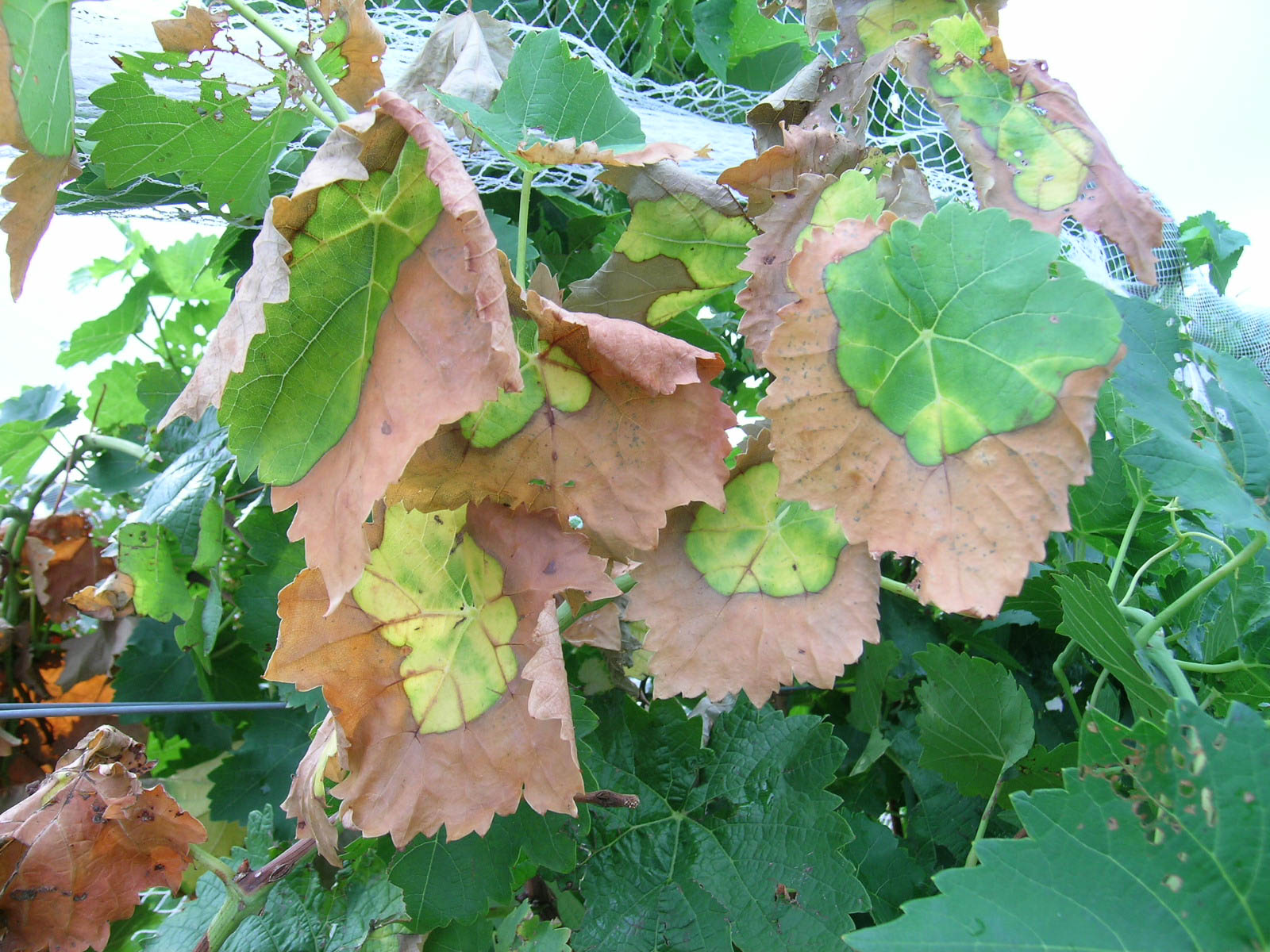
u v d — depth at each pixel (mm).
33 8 308
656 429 368
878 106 687
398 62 605
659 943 473
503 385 287
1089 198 390
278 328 313
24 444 886
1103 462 544
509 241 604
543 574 366
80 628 853
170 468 721
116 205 618
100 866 419
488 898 469
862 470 340
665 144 384
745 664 397
